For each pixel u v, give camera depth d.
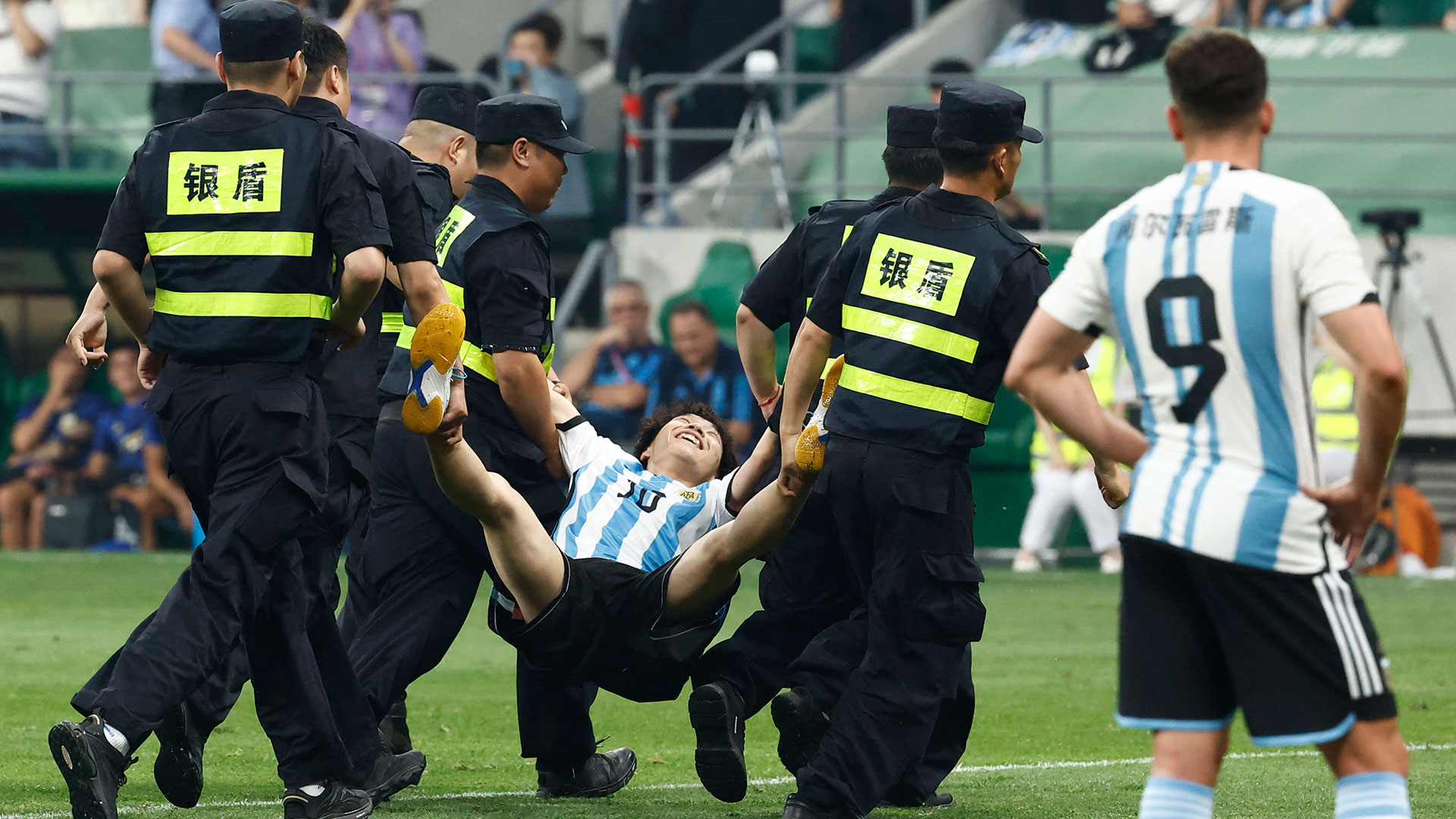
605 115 57.06
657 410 18.36
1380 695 10.64
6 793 16.44
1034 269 14.98
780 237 48.97
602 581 16.03
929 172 17.25
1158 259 10.90
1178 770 10.88
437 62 55.69
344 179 14.63
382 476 16.84
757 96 50.47
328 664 15.33
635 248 49.47
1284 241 10.56
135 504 51.53
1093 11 58.69
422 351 13.81
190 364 14.57
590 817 15.63
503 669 27.59
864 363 15.23
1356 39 57.19
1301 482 10.66
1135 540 10.96
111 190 51.50
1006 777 18.38
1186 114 11.20
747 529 15.20
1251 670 10.59
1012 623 34.56
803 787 14.67
